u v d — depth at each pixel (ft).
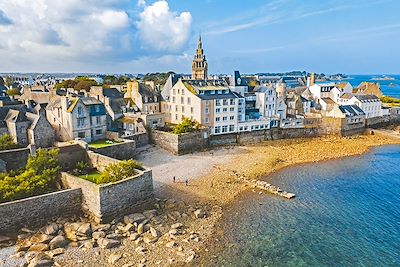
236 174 199.11
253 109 321.11
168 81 319.27
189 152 245.45
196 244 122.11
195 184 180.75
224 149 260.42
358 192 179.52
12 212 120.67
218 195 167.73
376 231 135.74
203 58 425.69
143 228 129.39
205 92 275.39
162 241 123.03
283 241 126.21
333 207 158.20
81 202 139.85
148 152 239.09
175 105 293.43
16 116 200.75
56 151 161.07
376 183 194.49
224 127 281.54
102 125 231.30
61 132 220.02
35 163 149.79
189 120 257.34
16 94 376.89
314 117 337.52
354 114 338.54
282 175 204.64
